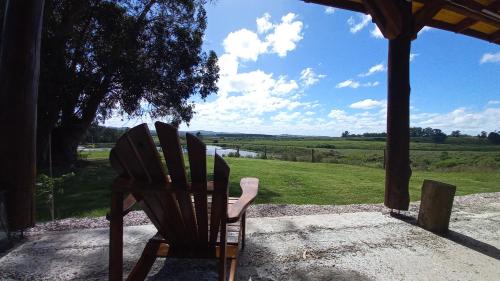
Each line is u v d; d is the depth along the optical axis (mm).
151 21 15273
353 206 5691
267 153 23031
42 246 3395
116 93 15602
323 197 6918
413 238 4074
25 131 3771
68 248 3342
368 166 16000
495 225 4812
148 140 1832
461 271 3162
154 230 3939
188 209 2172
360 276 2971
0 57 3822
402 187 5105
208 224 2410
